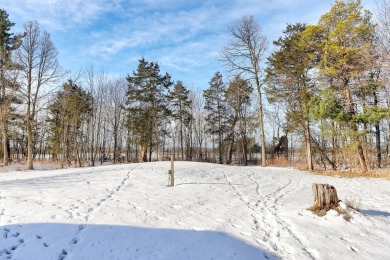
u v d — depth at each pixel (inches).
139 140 1501.0
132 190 427.8
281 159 1243.2
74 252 211.9
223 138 1991.9
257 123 1508.4
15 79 996.6
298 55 912.9
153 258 211.2
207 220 301.0
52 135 1615.4
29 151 1000.9
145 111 1540.4
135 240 237.9
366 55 739.4
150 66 1526.8
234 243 248.5
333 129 796.0
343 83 827.4
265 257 229.1
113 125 1733.5
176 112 1892.2
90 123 1712.6
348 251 243.8
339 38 804.0
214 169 722.2
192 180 533.0
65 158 1550.2
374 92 842.8
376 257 235.3
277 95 991.6
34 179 528.7
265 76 1071.0
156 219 291.7
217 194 430.3
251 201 402.3
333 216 312.5
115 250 218.4
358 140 799.7
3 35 1309.1
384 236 277.3
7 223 263.9
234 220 308.2
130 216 293.9
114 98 1800.0
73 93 1398.9
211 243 244.7
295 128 960.3
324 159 1094.4
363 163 817.5
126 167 696.4
